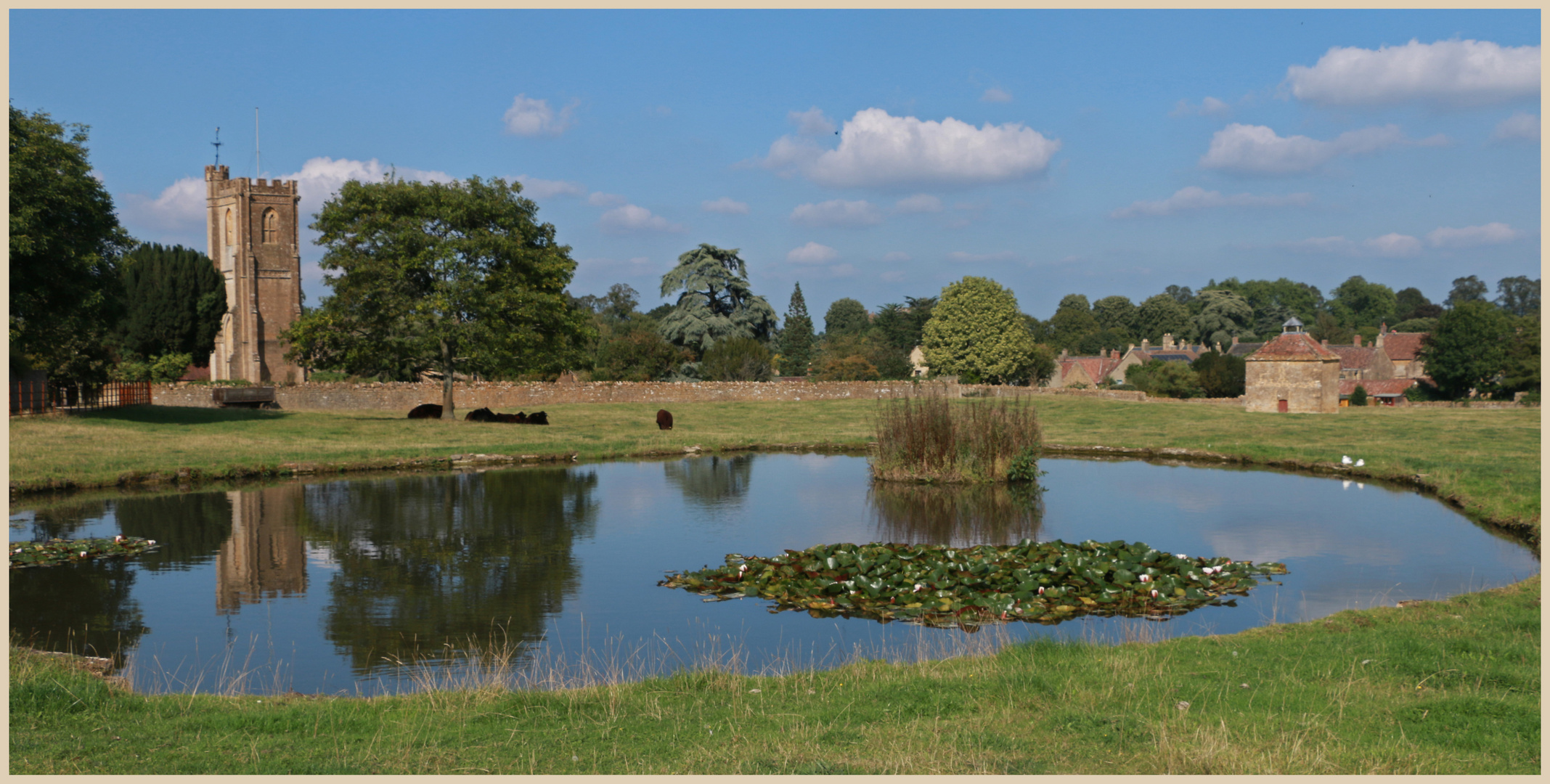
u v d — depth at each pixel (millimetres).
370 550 16438
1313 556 15414
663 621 11977
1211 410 47719
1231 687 7793
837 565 14180
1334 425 38531
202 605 12805
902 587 13000
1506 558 15211
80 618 12156
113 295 34000
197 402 48469
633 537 17656
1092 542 15375
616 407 51312
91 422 32375
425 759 6273
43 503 21203
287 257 91812
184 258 74188
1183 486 24078
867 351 84188
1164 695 7566
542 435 36344
